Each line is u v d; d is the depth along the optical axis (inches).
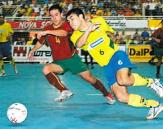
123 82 319.0
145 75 750.5
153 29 1024.9
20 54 984.9
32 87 576.7
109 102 423.5
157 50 693.9
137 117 353.4
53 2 1325.0
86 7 1268.5
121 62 323.3
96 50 329.7
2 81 652.7
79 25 329.7
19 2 1333.7
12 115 317.1
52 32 380.8
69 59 399.2
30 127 311.4
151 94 503.5
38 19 1020.5
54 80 389.4
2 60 732.7
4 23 725.9
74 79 672.4
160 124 323.0
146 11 1231.5
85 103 432.8
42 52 981.2
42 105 419.5
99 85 416.5
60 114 368.5
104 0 1328.7
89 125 319.9
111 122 331.6
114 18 1031.6
